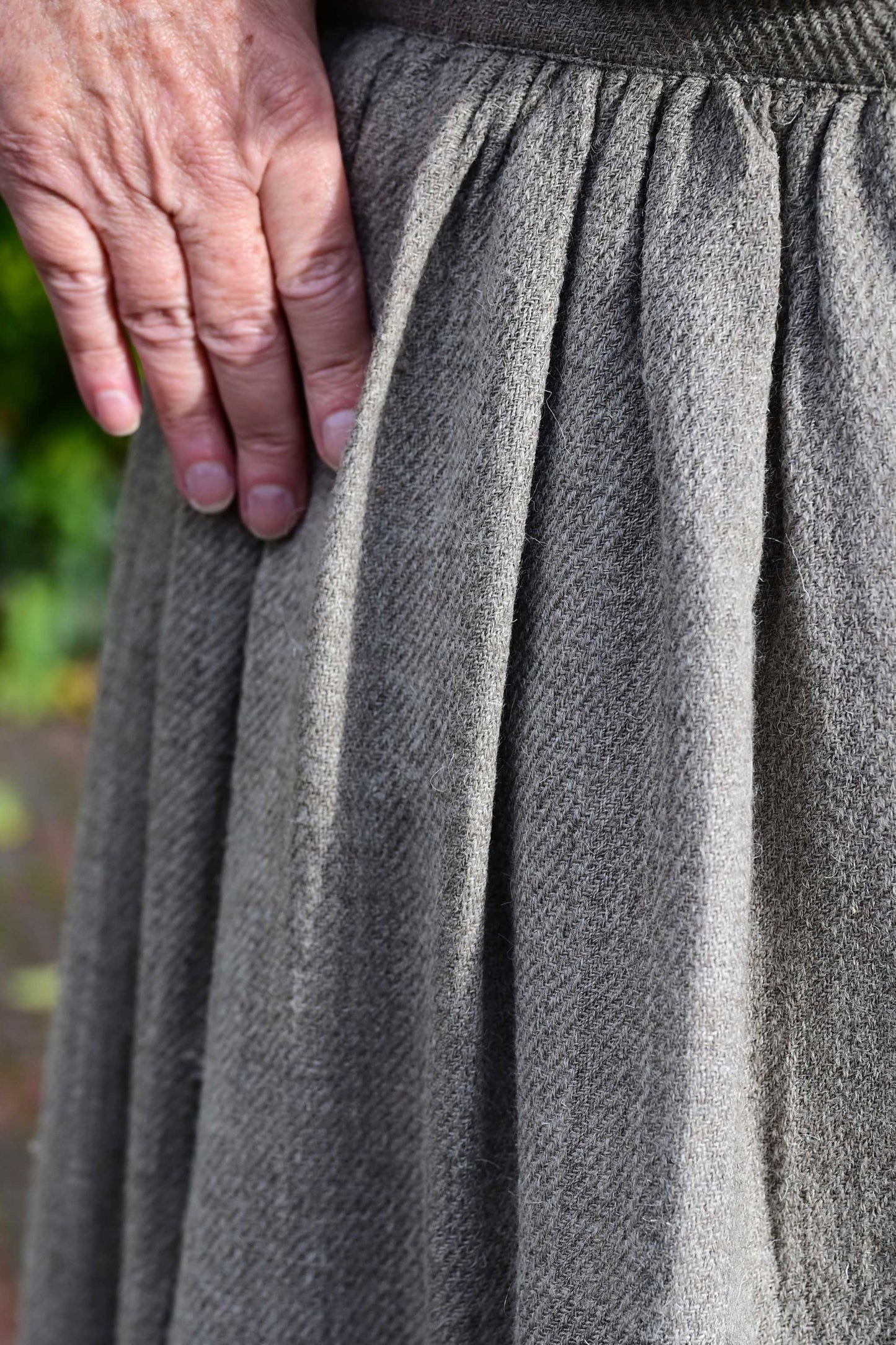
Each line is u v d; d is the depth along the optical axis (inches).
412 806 31.3
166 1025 38.6
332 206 30.8
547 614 28.0
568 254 27.7
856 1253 28.8
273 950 32.9
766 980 28.7
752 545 25.9
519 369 27.4
